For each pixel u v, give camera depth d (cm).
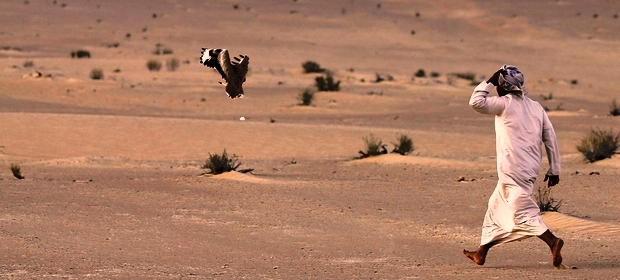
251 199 5947
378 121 14962
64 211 5369
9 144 10200
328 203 5750
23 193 6216
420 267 3681
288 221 5053
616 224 4675
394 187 6581
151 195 6147
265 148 10331
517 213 3391
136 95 17988
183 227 4838
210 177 7206
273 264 3781
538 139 3384
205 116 15512
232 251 4138
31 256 3928
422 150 10206
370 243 4372
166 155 9856
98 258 3900
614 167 7931
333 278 3419
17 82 18588
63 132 10962
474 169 7894
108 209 5478
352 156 9619
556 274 3381
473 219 5081
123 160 9100
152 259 3897
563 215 4834
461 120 15312
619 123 14300
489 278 3344
